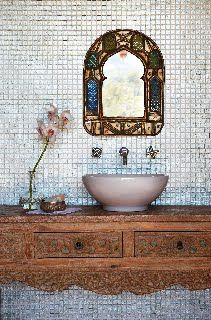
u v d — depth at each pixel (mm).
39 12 3158
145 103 3154
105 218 2607
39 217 2607
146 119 3154
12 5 3156
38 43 3158
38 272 2617
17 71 3168
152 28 3150
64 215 2621
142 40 3152
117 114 3160
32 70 3168
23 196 3184
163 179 2742
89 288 2627
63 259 2615
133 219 2609
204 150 3174
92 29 3152
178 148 3168
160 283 2625
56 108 3016
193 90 3158
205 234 2623
